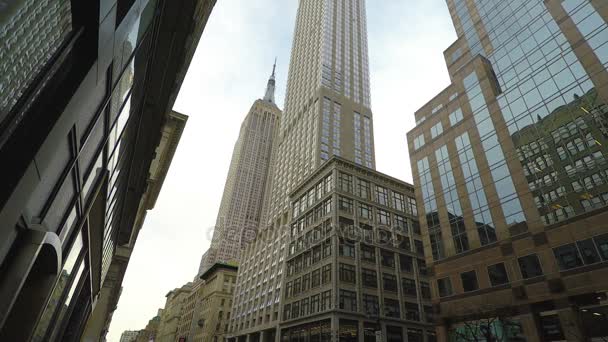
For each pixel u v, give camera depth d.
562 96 28.86
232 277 104.62
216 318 96.50
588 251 23.98
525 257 27.81
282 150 105.62
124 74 8.22
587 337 22.34
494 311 28.23
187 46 14.69
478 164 35.03
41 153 4.38
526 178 29.84
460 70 40.97
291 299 56.66
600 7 27.95
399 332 47.44
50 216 6.47
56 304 10.51
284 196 86.94
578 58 28.50
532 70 32.38
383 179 61.94
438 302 34.22
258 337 67.56
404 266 54.53
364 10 134.25
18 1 3.12
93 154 8.18
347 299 45.44
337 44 112.38
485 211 32.62
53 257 6.97
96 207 11.62
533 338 25.09
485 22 40.09
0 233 4.08
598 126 25.59
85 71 4.96
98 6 4.61
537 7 33.72
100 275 21.25
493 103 35.38
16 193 4.14
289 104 116.12
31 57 3.81
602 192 24.27
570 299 23.95
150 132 16.05
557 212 26.70
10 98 3.67
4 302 4.96
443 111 41.91
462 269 32.84
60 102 4.61
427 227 38.84
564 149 27.56
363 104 102.81
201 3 12.59
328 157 81.75
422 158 42.97
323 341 44.09
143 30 8.83
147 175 19.86
